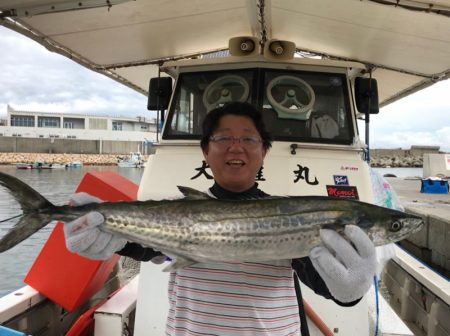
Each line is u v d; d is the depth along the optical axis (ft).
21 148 186.50
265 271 6.71
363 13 13.35
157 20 15.06
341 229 6.84
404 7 11.29
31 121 204.85
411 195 44.88
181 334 6.67
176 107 14.44
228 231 6.91
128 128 210.18
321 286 6.72
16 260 29.37
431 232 27.48
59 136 197.57
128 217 7.23
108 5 11.84
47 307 12.44
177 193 12.33
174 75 15.96
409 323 18.47
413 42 15.52
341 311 10.89
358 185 12.33
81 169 128.98
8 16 12.41
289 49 13.94
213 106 14.11
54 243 12.30
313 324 10.57
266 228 6.86
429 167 60.49
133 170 115.34
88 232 6.80
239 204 7.05
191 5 13.99
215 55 19.95
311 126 13.65
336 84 14.10
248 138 7.11
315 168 12.61
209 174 12.49
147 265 11.44
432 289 15.65
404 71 19.77
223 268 6.72
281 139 13.32
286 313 6.65
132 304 12.31
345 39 16.70
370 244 6.14
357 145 13.14
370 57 18.65
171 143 13.32
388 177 76.07
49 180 78.89
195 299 6.63
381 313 11.75
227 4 14.32
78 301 11.89
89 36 16.02
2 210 39.88
